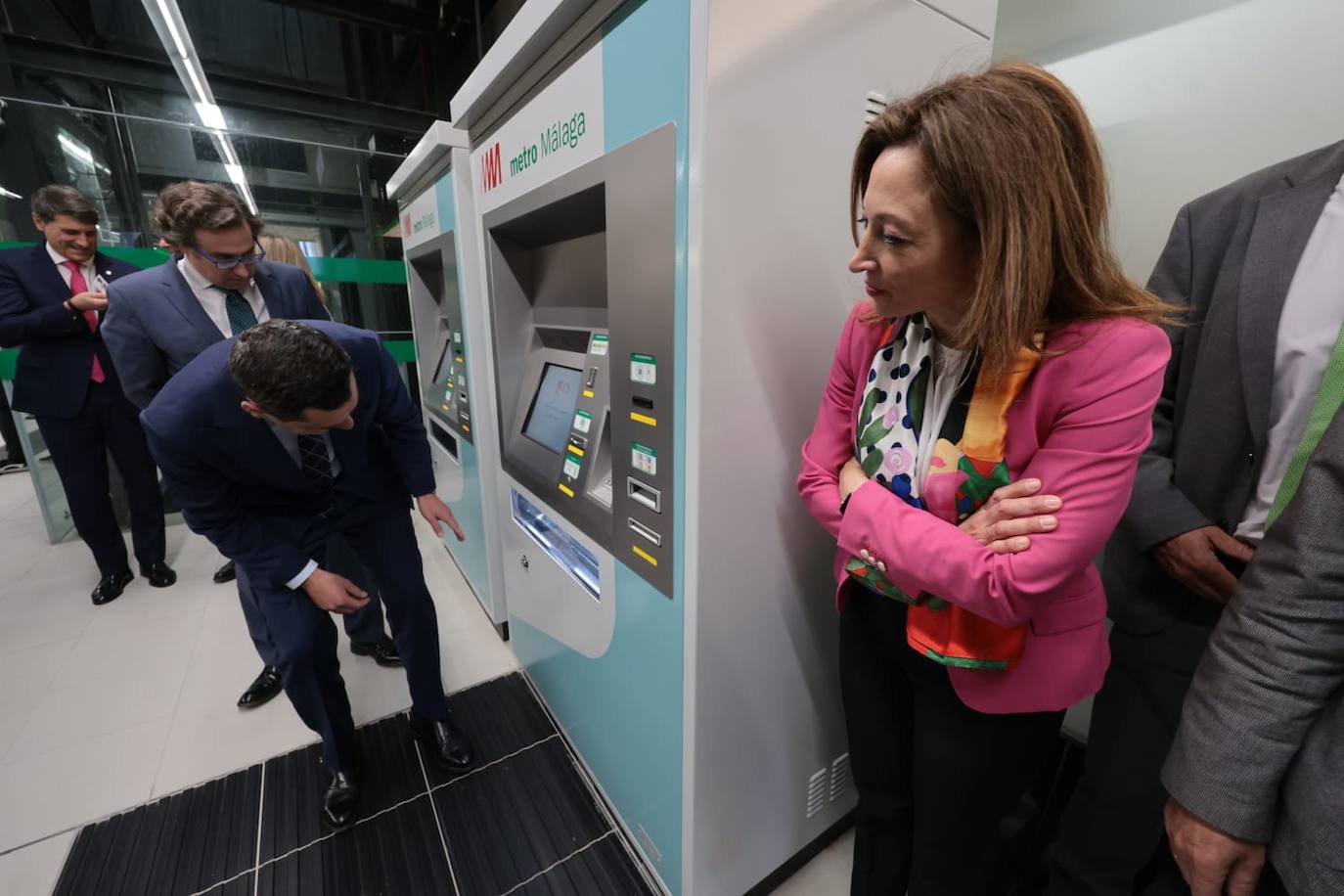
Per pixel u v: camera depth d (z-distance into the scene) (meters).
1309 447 0.71
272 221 3.70
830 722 1.21
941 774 0.79
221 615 2.32
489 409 1.95
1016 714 0.74
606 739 1.34
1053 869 1.11
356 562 1.84
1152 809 0.96
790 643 1.06
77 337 2.20
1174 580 0.90
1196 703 0.57
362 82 3.96
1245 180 0.87
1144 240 1.22
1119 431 0.55
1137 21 1.15
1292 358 0.76
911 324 0.71
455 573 2.71
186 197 1.28
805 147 0.82
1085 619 0.69
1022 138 0.48
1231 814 0.53
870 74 0.87
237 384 1.05
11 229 2.79
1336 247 0.73
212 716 1.76
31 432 2.89
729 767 1.04
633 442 0.98
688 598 0.91
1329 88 0.94
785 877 1.27
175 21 2.95
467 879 1.28
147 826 1.40
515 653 2.05
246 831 1.39
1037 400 0.58
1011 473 0.63
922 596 0.70
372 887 1.26
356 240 3.88
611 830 1.39
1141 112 1.18
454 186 1.73
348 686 1.90
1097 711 1.04
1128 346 0.54
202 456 1.08
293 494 1.32
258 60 3.64
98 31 3.25
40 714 1.76
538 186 1.16
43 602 2.42
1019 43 1.35
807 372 0.93
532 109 1.13
